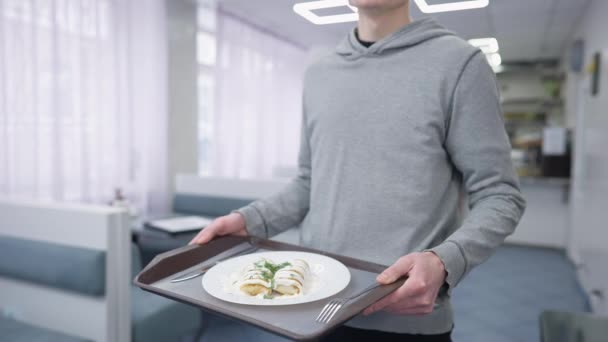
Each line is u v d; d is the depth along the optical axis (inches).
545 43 106.5
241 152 127.4
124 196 85.9
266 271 20.6
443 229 23.4
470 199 23.5
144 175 103.0
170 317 58.6
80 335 50.3
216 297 17.8
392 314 23.7
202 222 72.6
